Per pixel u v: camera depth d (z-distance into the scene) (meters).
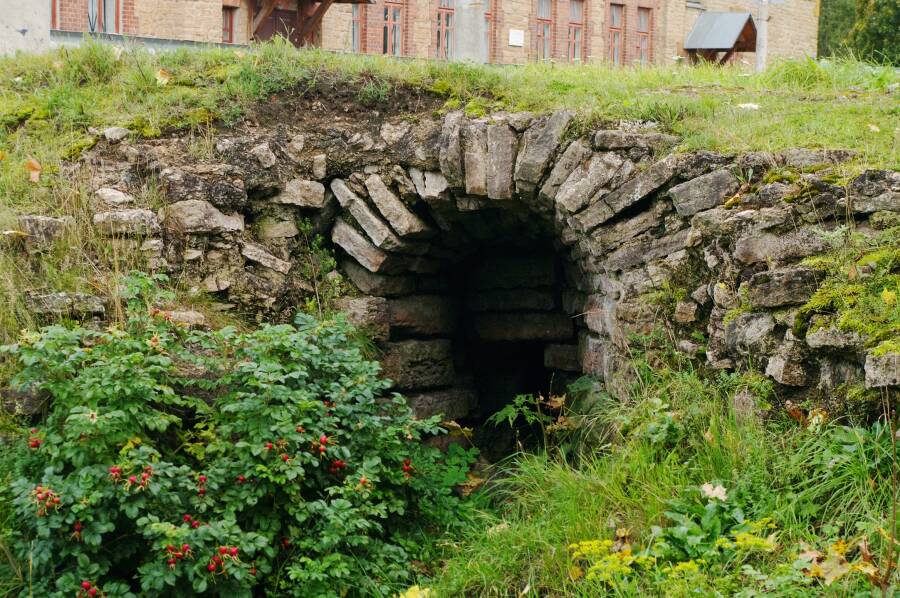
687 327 6.84
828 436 5.50
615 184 7.36
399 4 22.02
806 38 28.89
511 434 9.54
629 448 6.24
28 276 7.15
